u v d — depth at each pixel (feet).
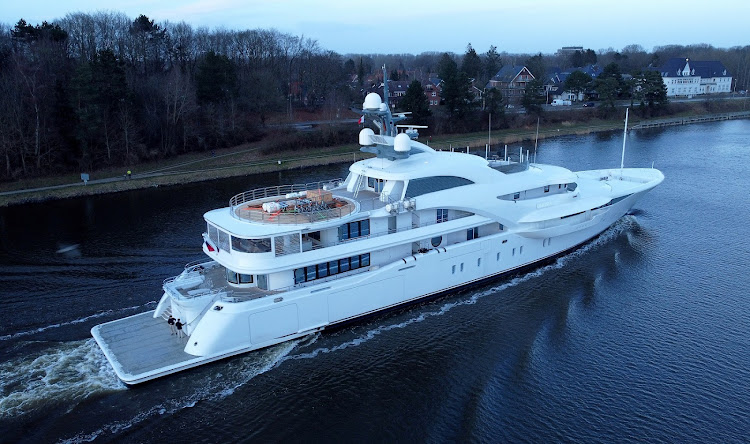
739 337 94.89
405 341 96.12
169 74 296.92
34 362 87.51
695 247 136.46
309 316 94.32
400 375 86.79
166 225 162.40
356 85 469.57
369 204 106.63
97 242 147.33
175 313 93.09
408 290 105.09
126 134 238.07
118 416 76.69
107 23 337.93
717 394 80.43
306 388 83.76
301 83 405.18
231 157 265.54
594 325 99.76
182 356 85.92
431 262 106.42
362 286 98.68
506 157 135.95
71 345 92.63
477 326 100.42
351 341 96.12
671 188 194.29
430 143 300.20
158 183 219.20
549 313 104.47
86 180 210.59
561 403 79.20
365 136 111.96
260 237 87.86
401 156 104.63
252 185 219.00
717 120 396.37
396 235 103.09
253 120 309.01
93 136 231.71
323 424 76.33
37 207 188.24
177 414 77.71
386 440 73.20
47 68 250.78
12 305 108.58
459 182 111.86
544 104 433.89
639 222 156.15
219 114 282.77
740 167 228.43
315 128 311.88
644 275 120.16
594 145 292.40
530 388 82.69
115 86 240.73
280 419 77.30
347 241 98.94
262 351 91.45
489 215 114.52
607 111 382.22
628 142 300.61
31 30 275.39
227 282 96.58
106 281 120.26
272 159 264.72
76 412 77.05
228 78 293.84
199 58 361.71
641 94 391.65
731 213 164.04
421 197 106.42
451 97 327.88
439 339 96.53
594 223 132.16
